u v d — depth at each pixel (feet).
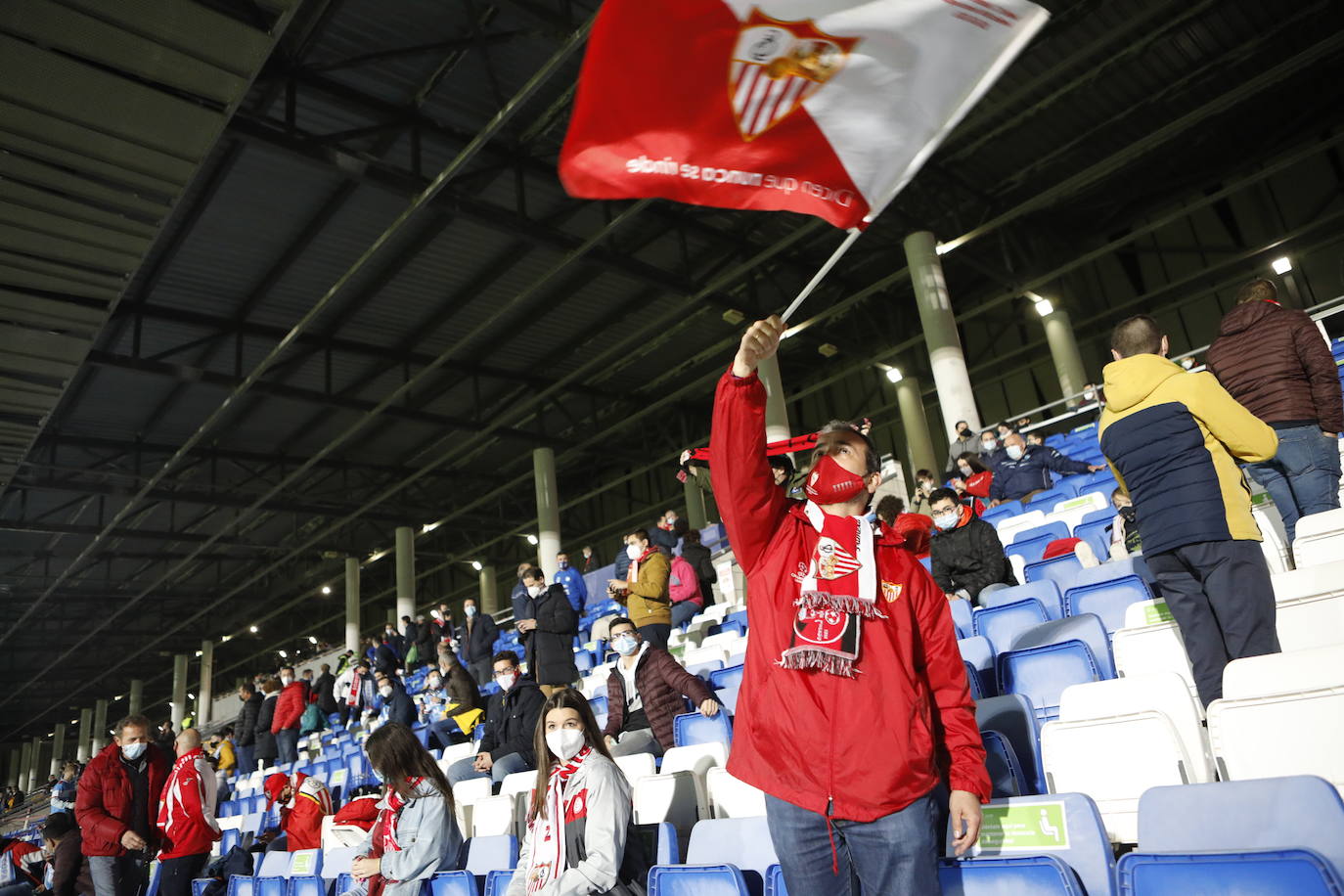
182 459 63.26
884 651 5.81
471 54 34.78
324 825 19.30
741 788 11.12
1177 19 38.42
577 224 45.14
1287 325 12.00
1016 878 6.61
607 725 16.72
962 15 5.44
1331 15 40.52
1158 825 6.64
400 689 32.14
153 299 45.96
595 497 85.30
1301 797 6.07
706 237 48.11
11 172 27.81
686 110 5.58
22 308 33.60
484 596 86.58
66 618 93.04
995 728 9.34
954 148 45.16
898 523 12.31
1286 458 11.84
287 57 33.47
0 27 23.41
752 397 5.97
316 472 70.23
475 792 17.33
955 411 42.34
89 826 16.87
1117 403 9.23
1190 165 52.03
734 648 22.09
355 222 42.65
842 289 55.88
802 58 5.55
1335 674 7.23
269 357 45.88
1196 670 8.54
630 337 50.90
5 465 45.57
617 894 9.49
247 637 113.80
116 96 25.81
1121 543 15.51
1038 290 52.44
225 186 38.86
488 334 55.42
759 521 6.21
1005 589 15.11
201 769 17.84
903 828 5.46
